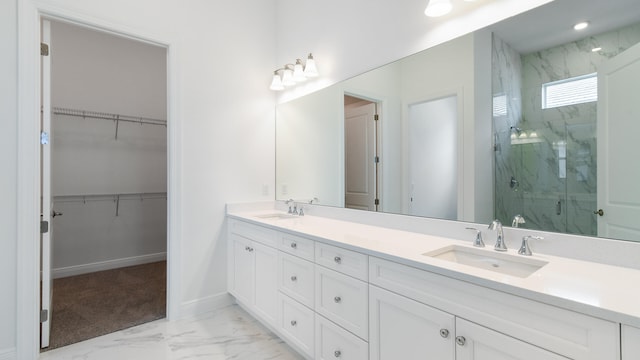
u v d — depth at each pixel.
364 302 1.46
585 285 0.96
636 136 1.14
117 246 3.87
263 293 2.23
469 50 1.62
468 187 1.62
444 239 1.65
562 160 1.32
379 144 2.10
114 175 3.84
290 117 2.90
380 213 2.08
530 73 1.41
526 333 0.94
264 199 2.99
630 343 0.76
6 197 1.83
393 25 1.99
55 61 3.44
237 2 2.81
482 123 1.57
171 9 2.43
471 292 1.06
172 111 2.43
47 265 2.01
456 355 1.11
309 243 1.79
